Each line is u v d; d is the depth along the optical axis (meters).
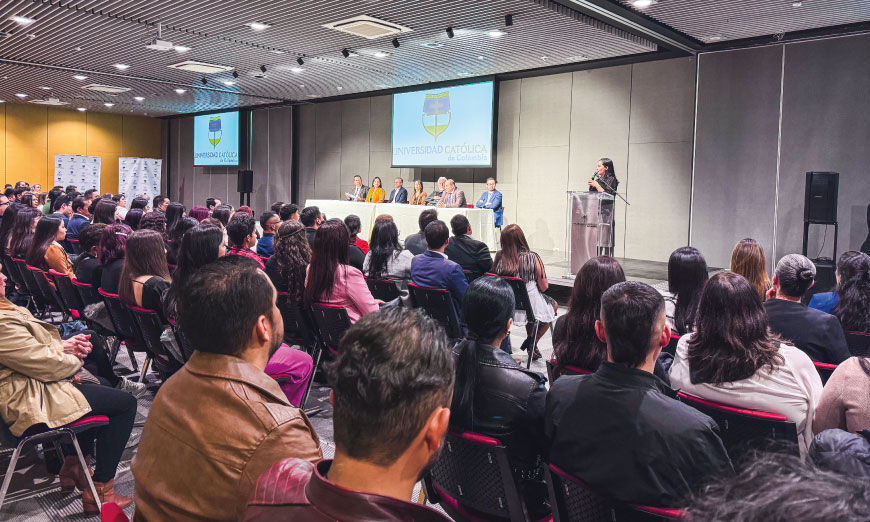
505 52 9.64
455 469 1.94
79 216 7.27
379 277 5.11
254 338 1.41
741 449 1.99
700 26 7.80
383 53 9.86
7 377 2.36
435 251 4.49
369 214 9.76
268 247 5.72
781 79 8.02
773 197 8.17
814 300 3.58
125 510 2.73
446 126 12.16
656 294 1.65
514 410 1.83
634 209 10.03
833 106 7.65
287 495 0.88
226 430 1.25
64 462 2.87
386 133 13.73
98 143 18.75
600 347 2.36
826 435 1.03
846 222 7.63
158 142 19.81
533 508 1.92
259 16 7.89
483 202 10.92
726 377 2.03
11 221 6.05
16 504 2.78
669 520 1.42
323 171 15.17
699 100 8.76
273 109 16.16
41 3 7.38
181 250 3.08
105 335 4.17
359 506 0.78
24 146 17.61
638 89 9.90
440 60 10.32
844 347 2.65
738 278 2.08
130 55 10.27
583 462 1.58
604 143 10.36
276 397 1.36
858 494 0.48
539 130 11.25
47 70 11.64
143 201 7.86
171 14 7.84
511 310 1.96
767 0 6.67
